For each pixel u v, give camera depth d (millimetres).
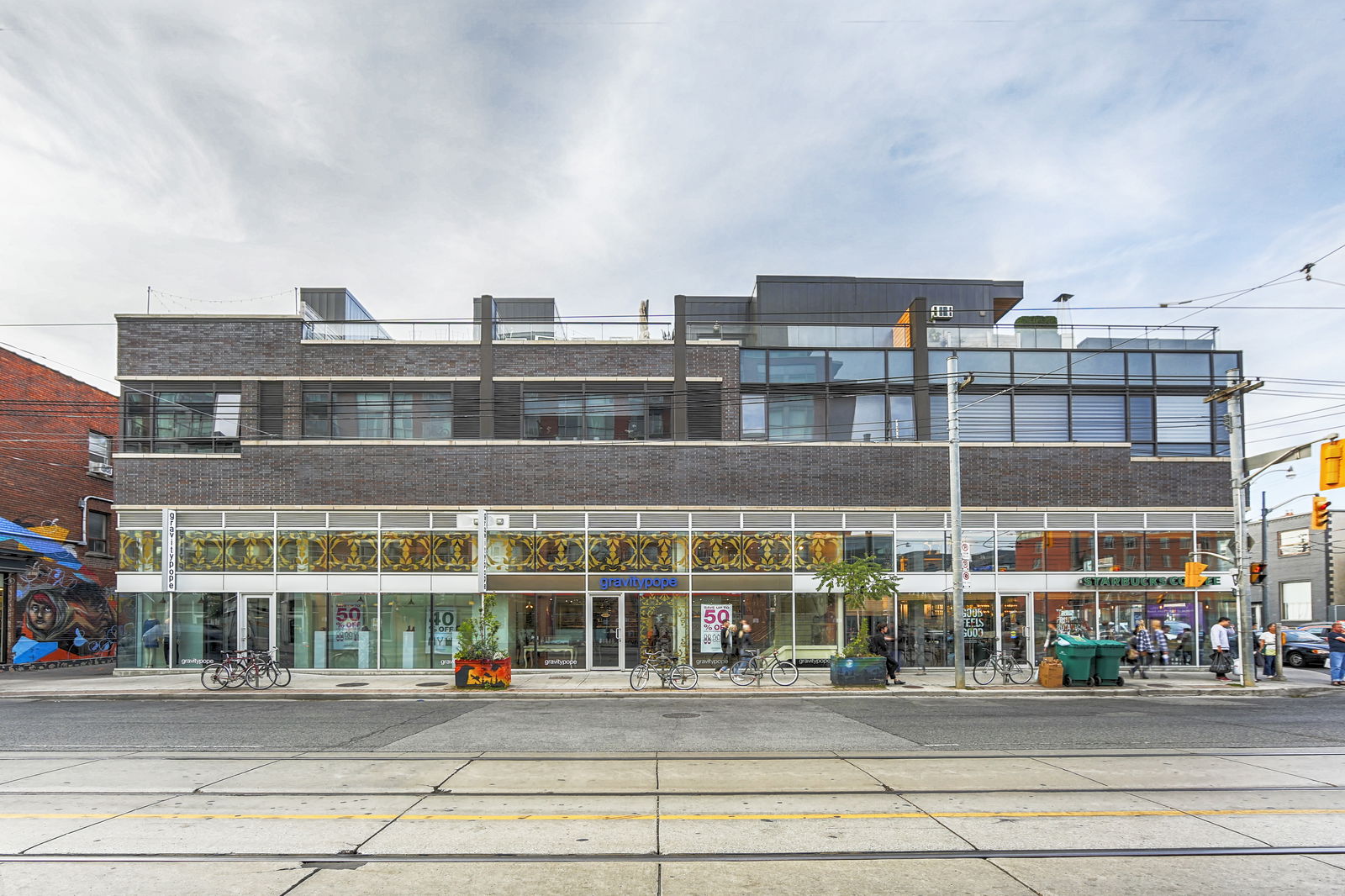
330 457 25906
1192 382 28219
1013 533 26562
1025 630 26219
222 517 25688
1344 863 7273
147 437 26000
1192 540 26844
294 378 26234
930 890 6598
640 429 26672
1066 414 27781
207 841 7898
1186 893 6539
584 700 20000
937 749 12883
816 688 21812
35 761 11977
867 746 13125
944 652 26078
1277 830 8273
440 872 7020
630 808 9141
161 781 10531
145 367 26141
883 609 26125
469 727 15242
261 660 22219
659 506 26031
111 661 34031
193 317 26328
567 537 25938
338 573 25672
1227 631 24922
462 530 25812
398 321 27016
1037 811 8969
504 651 25547
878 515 26359
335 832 8172
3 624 28344
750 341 29047
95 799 9547
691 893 6523
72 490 33438
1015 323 30812
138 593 25391
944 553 26391
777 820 8617
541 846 7711
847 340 28000
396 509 25766
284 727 15273
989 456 26766
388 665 25469
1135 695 21375
